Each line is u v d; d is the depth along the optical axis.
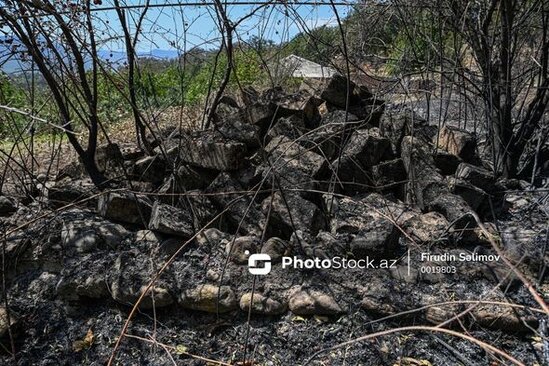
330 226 2.46
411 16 3.23
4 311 2.17
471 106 3.71
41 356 2.09
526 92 3.44
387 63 3.99
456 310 2.06
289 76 4.17
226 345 2.04
